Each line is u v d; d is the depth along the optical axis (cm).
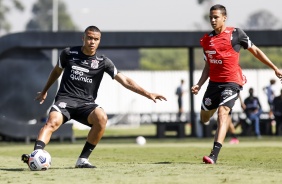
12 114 8281
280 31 8881
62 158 4628
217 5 3694
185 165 3472
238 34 3712
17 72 8319
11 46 8244
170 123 9125
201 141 8006
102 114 3341
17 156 5025
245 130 9394
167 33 8712
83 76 3331
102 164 3716
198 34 8806
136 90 3303
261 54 3750
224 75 3725
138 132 12012
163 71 16288
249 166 3469
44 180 2792
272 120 9650
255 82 15625
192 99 9438
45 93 3500
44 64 8412
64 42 8431
